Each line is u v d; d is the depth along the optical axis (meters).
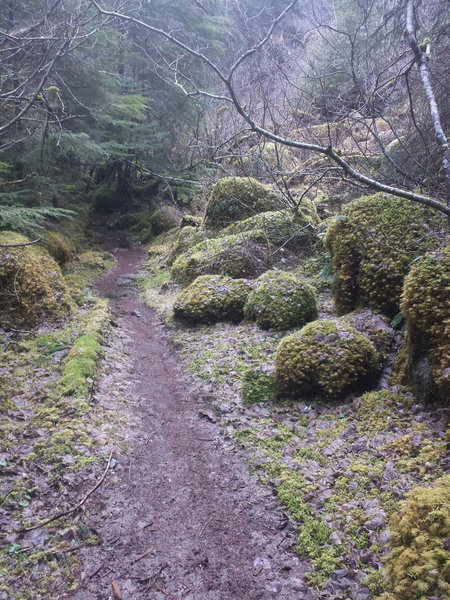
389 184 7.24
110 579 3.00
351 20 10.77
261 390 5.28
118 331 7.94
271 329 6.96
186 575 3.00
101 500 3.73
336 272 6.66
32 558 3.14
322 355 5.04
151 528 3.44
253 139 10.55
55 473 4.00
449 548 2.35
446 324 4.09
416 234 5.94
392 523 2.75
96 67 12.22
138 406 5.38
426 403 4.26
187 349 7.00
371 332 5.46
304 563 3.00
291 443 4.34
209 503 3.70
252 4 16.48
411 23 4.51
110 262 14.24
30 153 10.74
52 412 4.91
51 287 8.25
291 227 9.93
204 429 4.83
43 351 6.52
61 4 8.00
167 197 19.84
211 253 9.82
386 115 9.84
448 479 2.87
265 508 3.55
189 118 18.31
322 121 10.80
